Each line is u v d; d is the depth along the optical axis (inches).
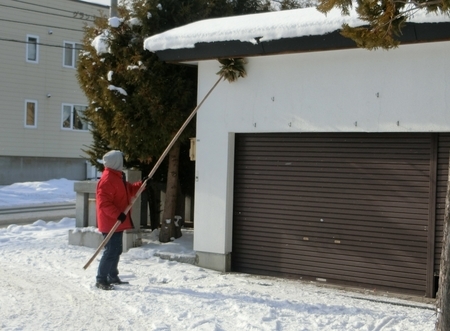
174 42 362.6
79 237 434.6
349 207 325.7
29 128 1124.5
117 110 407.2
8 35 1087.6
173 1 424.5
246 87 357.7
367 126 314.7
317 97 331.9
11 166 1103.6
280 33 320.8
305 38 314.7
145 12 414.3
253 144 362.3
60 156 1170.0
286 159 349.4
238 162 367.9
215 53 350.9
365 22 291.7
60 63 1157.1
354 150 324.8
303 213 342.0
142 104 402.9
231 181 367.9
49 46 1138.7
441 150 297.7
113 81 412.8
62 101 1165.7
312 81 333.4
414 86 300.4
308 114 335.0
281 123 344.8
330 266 331.0
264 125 350.9
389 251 312.0
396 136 311.1
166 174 486.3
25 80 1113.4
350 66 320.2
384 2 258.2
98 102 426.0
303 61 336.2
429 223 299.3
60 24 1149.1
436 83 294.2
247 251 363.3
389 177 313.1
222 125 367.2
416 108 299.7
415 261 304.0
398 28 259.4
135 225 417.7
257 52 335.9
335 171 331.0
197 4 435.2
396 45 263.7
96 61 424.2
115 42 416.8
